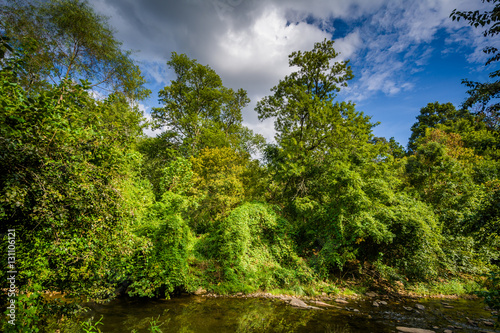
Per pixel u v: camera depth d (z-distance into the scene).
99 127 4.68
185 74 24.83
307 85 18.12
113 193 4.23
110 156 4.49
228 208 13.01
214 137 21.92
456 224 11.00
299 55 17.42
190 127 23.72
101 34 9.60
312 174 14.72
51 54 8.53
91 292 4.40
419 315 7.61
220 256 10.32
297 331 6.03
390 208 10.74
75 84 3.88
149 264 7.20
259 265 10.36
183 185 11.62
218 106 26.83
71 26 9.10
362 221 10.08
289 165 14.07
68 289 4.12
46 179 3.05
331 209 11.27
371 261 11.22
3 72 3.12
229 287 9.02
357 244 10.99
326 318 7.03
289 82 18.23
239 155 19.45
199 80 25.53
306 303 8.44
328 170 13.41
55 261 3.79
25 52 3.44
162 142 22.84
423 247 9.72
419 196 15.32
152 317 6.27
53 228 3.21
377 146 15.26
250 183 15.31
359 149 14.56
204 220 14.14
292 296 9.05
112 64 10.50
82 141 3.88
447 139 22.59
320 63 17.33
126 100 11.59
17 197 2.60
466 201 12.68
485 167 16.12
